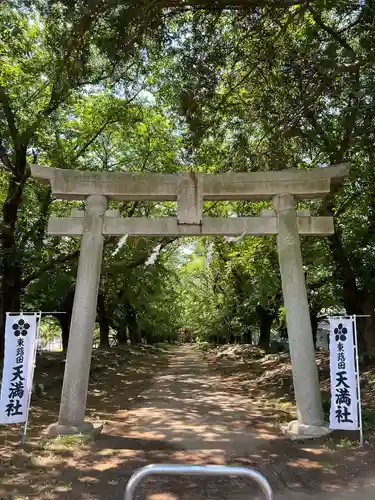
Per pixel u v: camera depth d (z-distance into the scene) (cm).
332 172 833
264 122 952
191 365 2433
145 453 679
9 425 838
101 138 1589
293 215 838
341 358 723
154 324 3947
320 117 1034
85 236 827
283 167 1009
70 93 1150
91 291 804
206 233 842
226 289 2950
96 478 564
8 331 730
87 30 766
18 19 1083
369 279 1311
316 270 1520
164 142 1532
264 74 949
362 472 569
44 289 1661
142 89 1358
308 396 762
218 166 1179
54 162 1321
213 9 796
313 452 665
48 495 505
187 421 937
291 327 795
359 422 696
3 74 1117
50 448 691
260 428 862
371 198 1181
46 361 1650
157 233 839
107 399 1257
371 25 752
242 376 1758
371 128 814
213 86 842
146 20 715
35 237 1364
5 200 1348
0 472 574
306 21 919
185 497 507
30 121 1215
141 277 2309
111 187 845
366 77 807
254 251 1565
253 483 553
